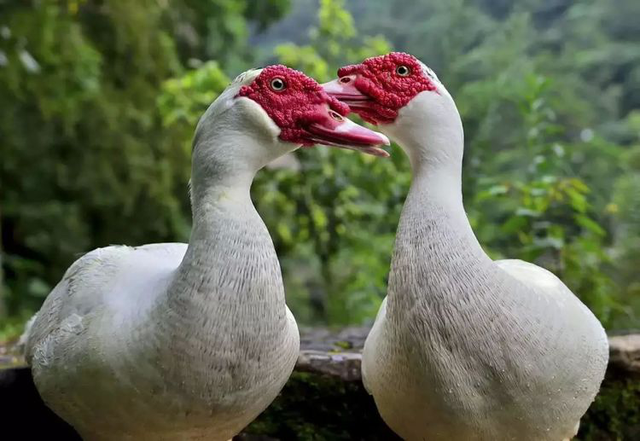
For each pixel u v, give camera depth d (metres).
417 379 1.77
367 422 2.51
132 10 5.51
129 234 5.43
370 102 1.87
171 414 1.72
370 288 4.77
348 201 5.05
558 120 5.84
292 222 5.26
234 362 1.68
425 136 1.82
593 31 6.32
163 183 5.45
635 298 4.08
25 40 4.88
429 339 1.73
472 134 5.32
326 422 2.53
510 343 1.73
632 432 2.51
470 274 1.74
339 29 5.40
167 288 1.69
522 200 4.04
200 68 5.05
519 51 5.91
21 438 2.32
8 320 4.23
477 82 5.55
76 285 1.92
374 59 1.88
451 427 1.79
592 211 4.74
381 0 6.77
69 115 5.17
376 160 4.91
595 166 5.27
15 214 5.14
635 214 4.62
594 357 1.86
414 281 1.75
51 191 5.24
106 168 5.29
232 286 1.66
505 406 1.76
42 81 5.09
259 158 1.76
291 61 4.99
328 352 2.67
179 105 4.89
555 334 1.77
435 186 1.80
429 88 1.82
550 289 1.90
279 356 1.76
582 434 2.52
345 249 5.25
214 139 1.71
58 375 1.79
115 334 1.71
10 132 5.08
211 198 1.70
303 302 5.57
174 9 5.91
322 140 1.78
